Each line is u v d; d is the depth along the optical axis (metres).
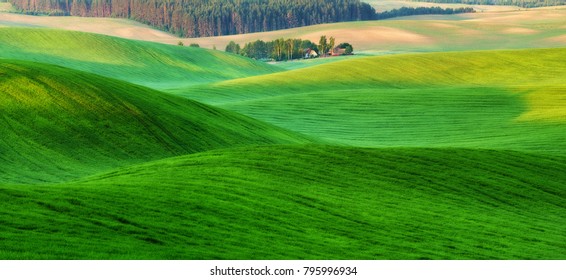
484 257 34.34
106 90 78.94
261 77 170.00
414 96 130.25
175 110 80.94
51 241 28.98
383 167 51.84
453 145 92.25
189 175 46.00
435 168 53.12
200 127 78.12
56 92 74.69
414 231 38.00
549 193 51.03
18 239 28.69
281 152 54.19
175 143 72.00
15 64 80.56
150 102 80.50
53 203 34.41
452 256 33.97
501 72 172.38
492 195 48.75
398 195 45.69
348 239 35.12
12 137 65.00
